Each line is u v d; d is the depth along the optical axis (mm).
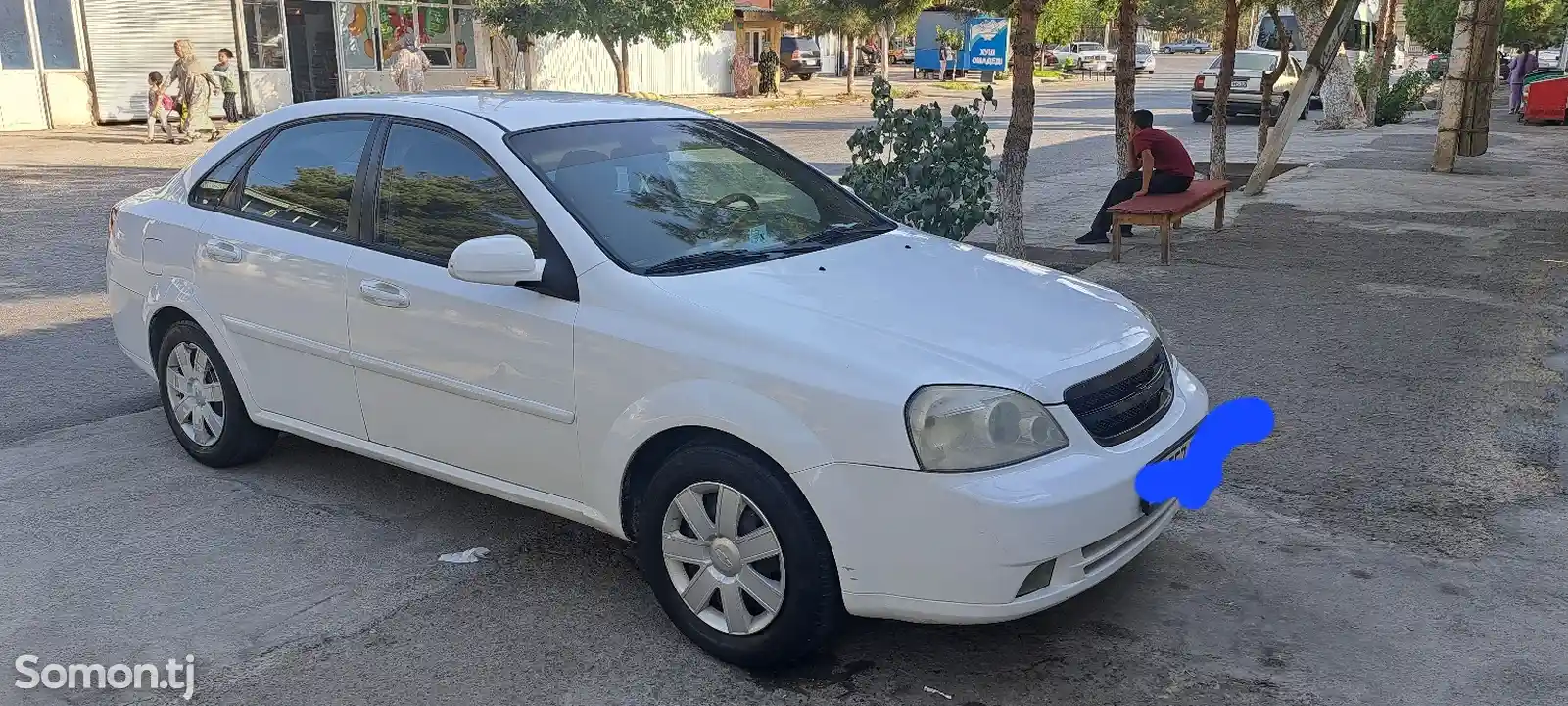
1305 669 3395
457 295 3793
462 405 3873
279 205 4500
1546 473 4820
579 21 23000
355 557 4141
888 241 4234
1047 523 2979
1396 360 6473
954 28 45719
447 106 4234
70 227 10969
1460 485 4719
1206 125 24859
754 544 3264
